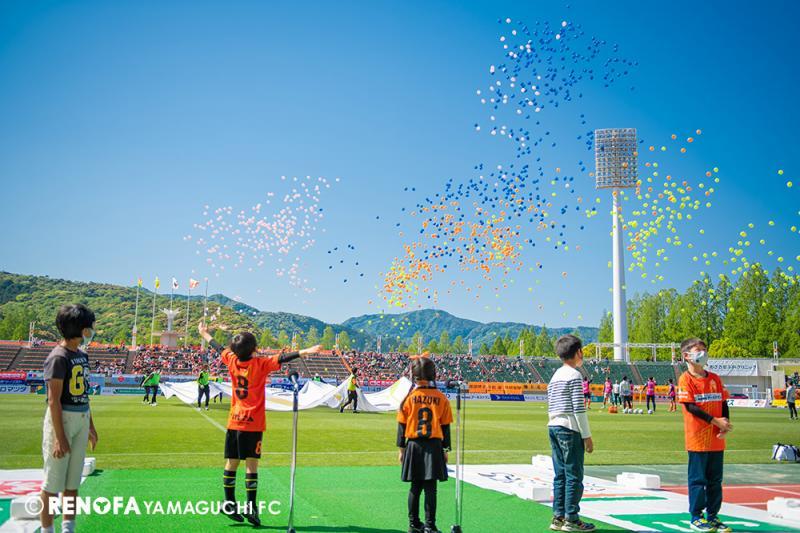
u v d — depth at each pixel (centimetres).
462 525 716
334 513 756
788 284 7869
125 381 4947
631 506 853
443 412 670
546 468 1170
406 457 661
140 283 7738
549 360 8075
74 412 566
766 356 7769
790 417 3516
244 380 708
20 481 907
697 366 741
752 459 1485
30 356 6625
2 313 14400
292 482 630
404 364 7494
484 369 7581
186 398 3228
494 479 1037
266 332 13338
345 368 7162
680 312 8756
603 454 1503
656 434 2153
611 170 7412
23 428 1781
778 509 808
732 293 8238
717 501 718
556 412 717
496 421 2661
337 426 2119
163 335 7956
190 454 1273
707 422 721
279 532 653
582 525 693
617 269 7669
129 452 1299
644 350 9300
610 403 4184
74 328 573
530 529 703
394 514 758
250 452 690
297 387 641
